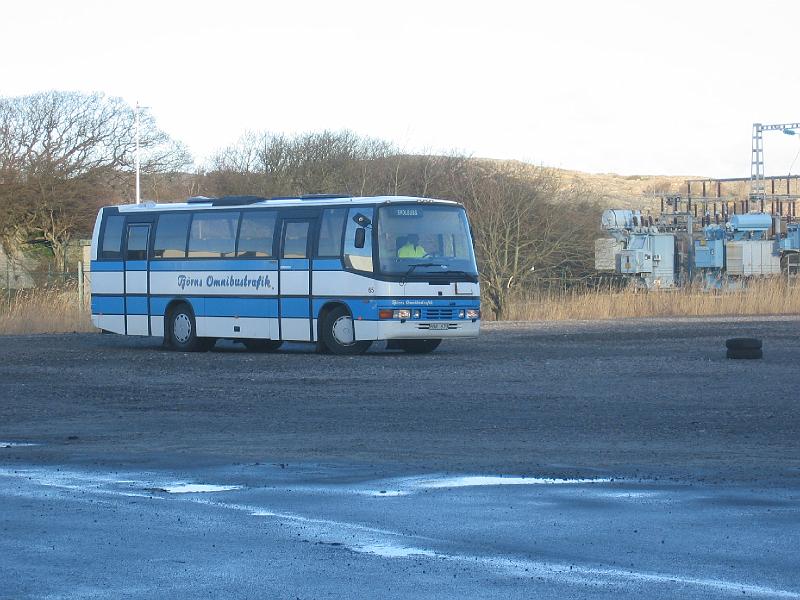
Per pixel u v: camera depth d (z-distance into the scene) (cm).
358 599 796
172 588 827
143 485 1220
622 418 1703
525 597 798
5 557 918
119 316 3453
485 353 3002
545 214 5438
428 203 3011
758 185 9681
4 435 1602
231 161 7844
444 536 979
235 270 3192
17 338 3847
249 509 1095
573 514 1058
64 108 7275
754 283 5616
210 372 2538
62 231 7038
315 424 1677
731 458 1353
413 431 1593
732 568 870
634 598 794
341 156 7462
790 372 2402
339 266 2997
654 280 6222
